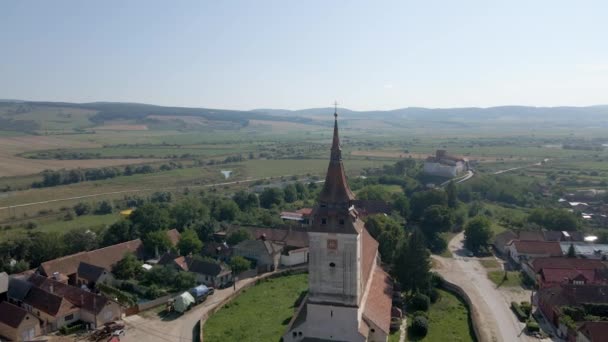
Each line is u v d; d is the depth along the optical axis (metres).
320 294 70.81
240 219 160.75
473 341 81.75
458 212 169.62
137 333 86.25
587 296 92.38
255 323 89.50
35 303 91.81
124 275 113.75
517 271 122.50
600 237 141.12
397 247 117.19
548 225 154.38
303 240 132.62
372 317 75.75
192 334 85.62
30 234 131.25
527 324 87.19
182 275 108.12
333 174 69.06
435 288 105.50
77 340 84.25
